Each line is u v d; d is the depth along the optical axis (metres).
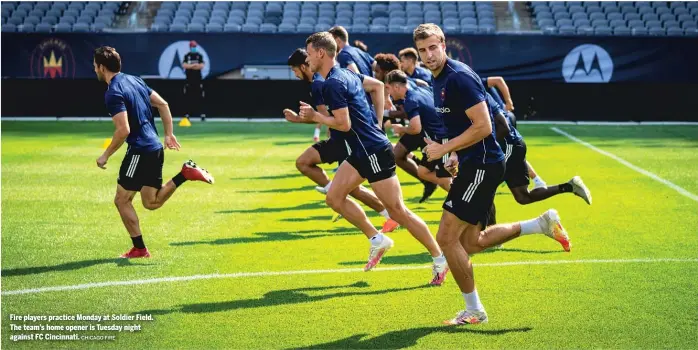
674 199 14.98
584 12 38.81
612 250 11.02
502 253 10.90
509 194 15.93
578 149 23.28
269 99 32.94
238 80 32.81
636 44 33.22
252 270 10.20
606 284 9.41
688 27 36.91
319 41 9.62
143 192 10.82
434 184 14.77
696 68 33.16
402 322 8.20
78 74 34.03
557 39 33.25
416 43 7.93
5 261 10.64
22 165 19.83
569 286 9.34
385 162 9.55
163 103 11.06
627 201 14.80
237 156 22.00
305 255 10.98
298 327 8.06
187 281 9.70
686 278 9.62
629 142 25.12
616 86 31.88
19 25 36.97
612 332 7.82
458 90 7.79
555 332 7.84
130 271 10.16
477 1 39.47
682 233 12.10
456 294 9.13
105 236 12.14
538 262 10.41
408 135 14.39
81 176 18.06
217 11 38.69
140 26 39.19
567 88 32.00
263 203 15.03
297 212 14.13
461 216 7.94
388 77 12.84
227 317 8.38
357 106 9.58
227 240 11.91
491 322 8.15
